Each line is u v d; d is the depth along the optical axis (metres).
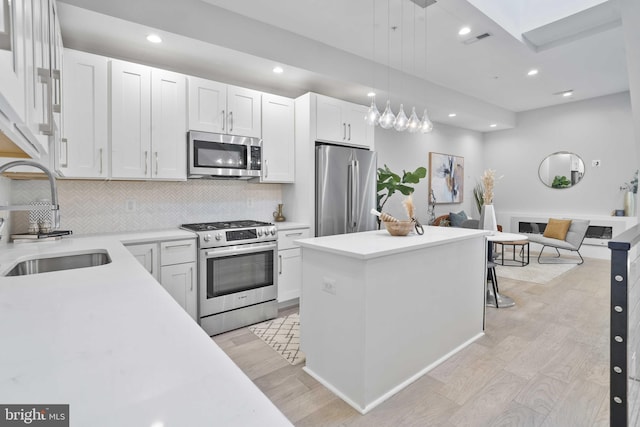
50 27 1.49
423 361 2.25
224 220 3.63
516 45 3.72
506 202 7.17
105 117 2.61
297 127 3.73
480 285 2.83
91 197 2.88
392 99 4.57
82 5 2.26
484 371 2.26
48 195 2.69
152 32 2.60
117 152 2.66
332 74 3.64
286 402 1.94
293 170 3.76
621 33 3.53
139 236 2.65
